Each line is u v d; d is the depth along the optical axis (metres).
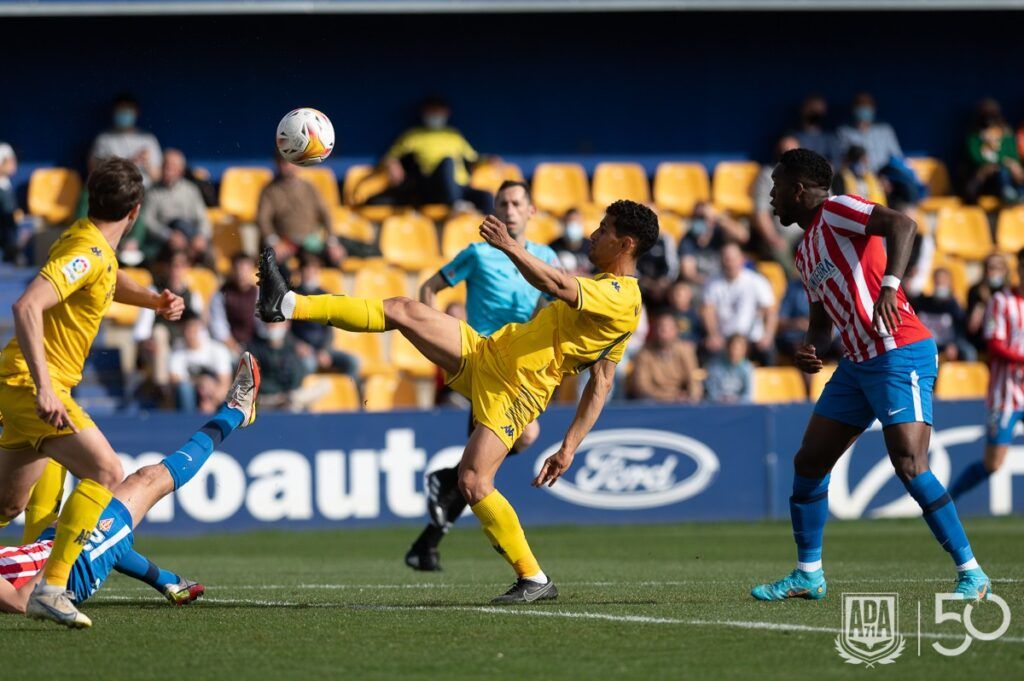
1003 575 27.41
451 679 15.80
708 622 19.83
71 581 19.31
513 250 20.20
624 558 35.34
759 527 46.31
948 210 65.44
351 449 45.47
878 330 21.05
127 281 22.38
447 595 24.56
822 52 67.94
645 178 65.81
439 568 30.84
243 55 62.72
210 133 62.47
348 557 37.03
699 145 67.44
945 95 68.88
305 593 25.20
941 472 49.53
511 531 22.19
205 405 47.59
